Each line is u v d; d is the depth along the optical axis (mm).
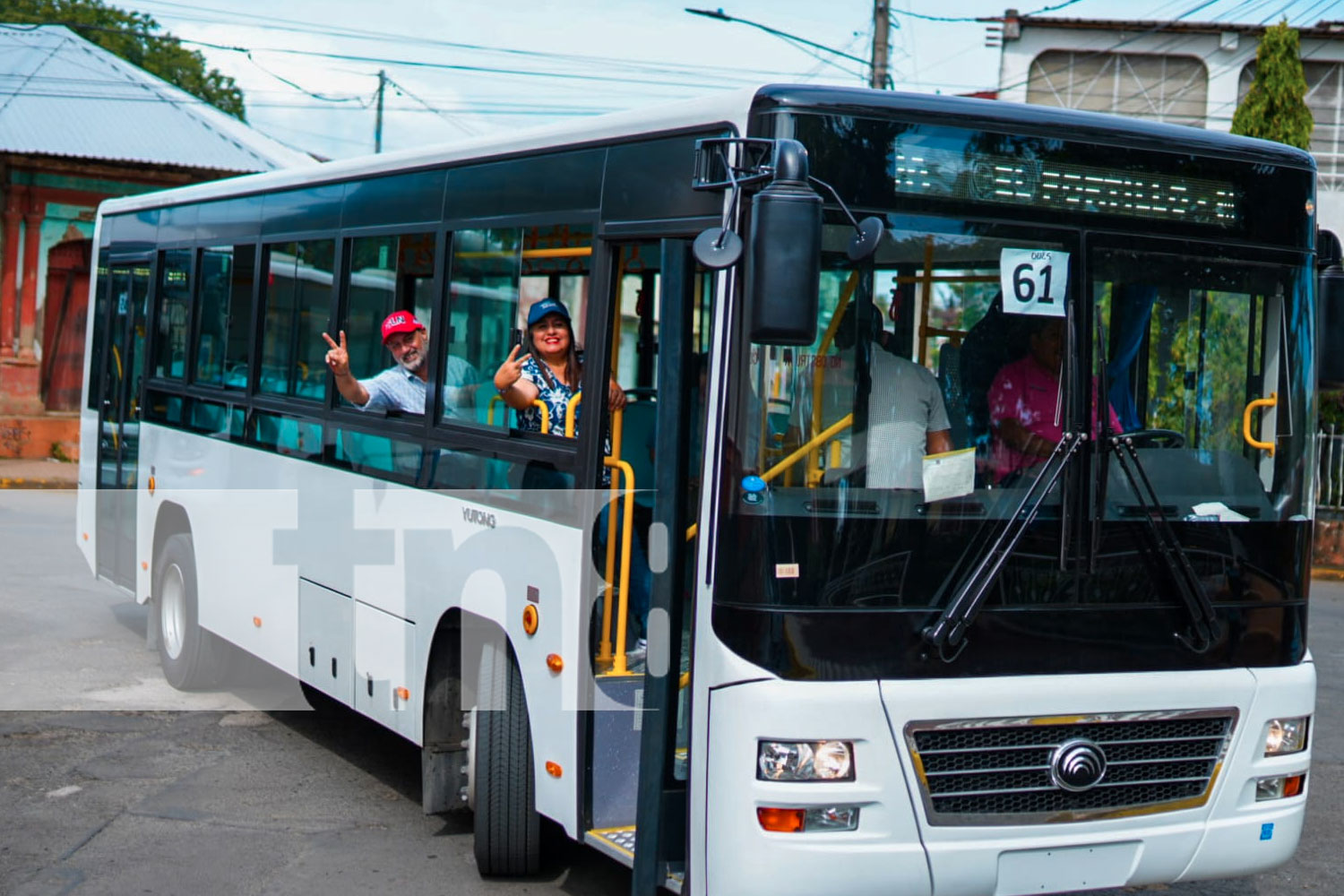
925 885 4344
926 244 4457
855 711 4254
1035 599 4473
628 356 6719
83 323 24047
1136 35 29344
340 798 6832
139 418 9844
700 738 4406
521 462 5516
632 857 4832
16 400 23344
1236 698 4719
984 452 4473
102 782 6930
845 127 4402
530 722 5430
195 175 24469
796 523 4289
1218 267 4824
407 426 6406
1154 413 4707
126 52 43781
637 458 5883
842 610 4293
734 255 4215
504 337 5762
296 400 7523
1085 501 4539
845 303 4375
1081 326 4594
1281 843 4840
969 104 4555
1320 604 14906
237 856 5957
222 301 8594
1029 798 4465
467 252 6039
